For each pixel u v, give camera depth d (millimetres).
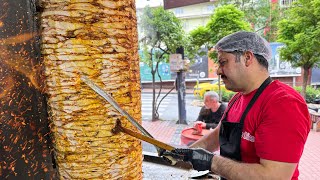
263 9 11172
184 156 1283
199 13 18203
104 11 763
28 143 853
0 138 792
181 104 8508
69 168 817
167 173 2336
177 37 7996
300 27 7348
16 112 822
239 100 1615
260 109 1348
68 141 802
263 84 1411
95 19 756
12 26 800
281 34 7793
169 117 9719
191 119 9273
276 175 1205
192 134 3832
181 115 8586
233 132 1502
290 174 1219
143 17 8172
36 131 868
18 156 834
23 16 825
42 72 833
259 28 12102
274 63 13164
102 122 801
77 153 804
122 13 798
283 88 1347
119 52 800
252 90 1436
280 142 1208
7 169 811
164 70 17156
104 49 775
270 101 1296
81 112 784
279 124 1224
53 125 832
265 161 1239
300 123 1230
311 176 4625
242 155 1459
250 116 1395
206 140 1948
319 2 6793
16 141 828
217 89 11891
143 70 17266
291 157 1205
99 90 770
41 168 889
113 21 779
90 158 810
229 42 1395
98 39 767
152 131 7840
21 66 826
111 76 793
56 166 872
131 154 870
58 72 773
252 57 1381
